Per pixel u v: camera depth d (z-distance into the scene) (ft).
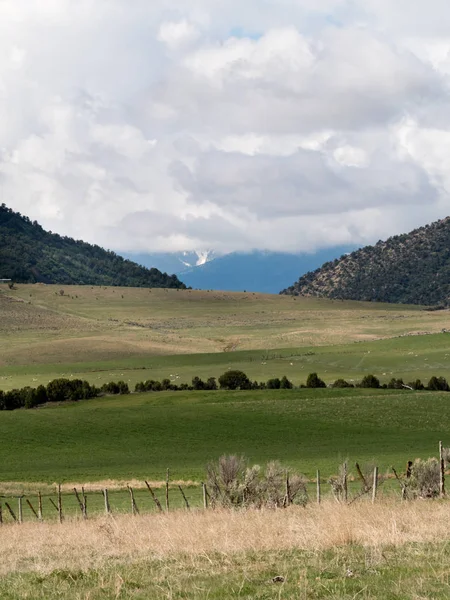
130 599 45.50
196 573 51.52
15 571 59.93
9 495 181.88
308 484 171.83
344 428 303.89
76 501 165.37
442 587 42.24
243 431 299.38
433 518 70.69
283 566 50.96
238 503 106.11
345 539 58.54
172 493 172.65
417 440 279.28
